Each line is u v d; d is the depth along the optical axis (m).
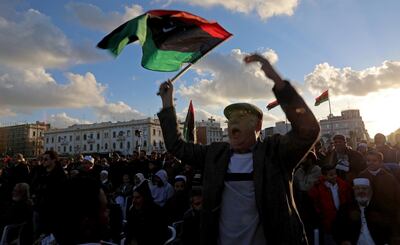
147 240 5.23
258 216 2.44
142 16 2.79
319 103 24.34
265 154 2.50
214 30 3.15
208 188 2.57
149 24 3.12
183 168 10.62
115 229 5.83
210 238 2.51
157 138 103.50
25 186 6.68
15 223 6.41
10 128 131.12
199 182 8.78
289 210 2.39
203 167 2.77
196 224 5.62
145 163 12.03
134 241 5.29
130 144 102.50
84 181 1.62
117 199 9.03
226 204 2.53
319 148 9.03
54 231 1.55
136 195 5.38
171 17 3.13
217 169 2.58
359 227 5.04
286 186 2.45
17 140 128.88
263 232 2.41
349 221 5.07
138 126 102.12
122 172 11.72
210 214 2.53
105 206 1.64
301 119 2.28
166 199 7.94
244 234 2.43
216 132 110.44
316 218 5.65
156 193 7.95
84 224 1.53
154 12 3.01
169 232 5.65
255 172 2.45
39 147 129.38
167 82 2.96
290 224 2.35
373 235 5.01
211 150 2.72
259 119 2.72
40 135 131.50
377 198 5.20
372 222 5.05
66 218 1.52
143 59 3.13
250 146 2.64
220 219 2.53
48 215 1.59
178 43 3.19
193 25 3.19
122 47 2.76
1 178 10.89
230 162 2.61
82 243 1.54
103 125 108.25
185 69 3.08
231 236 2.46
